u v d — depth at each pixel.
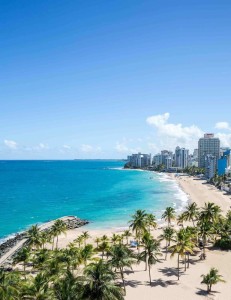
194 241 112.75
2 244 124.62
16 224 162.88
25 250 86.31
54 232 114.62
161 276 86.88
